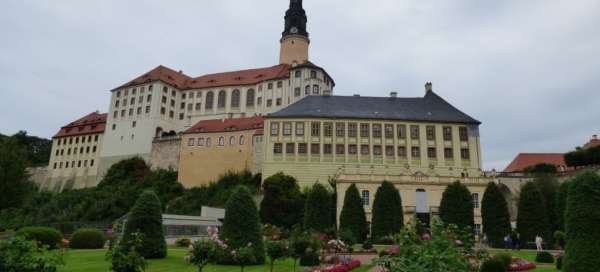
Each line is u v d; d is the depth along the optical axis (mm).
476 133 63281
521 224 41312
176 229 42844
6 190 47844
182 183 79812
